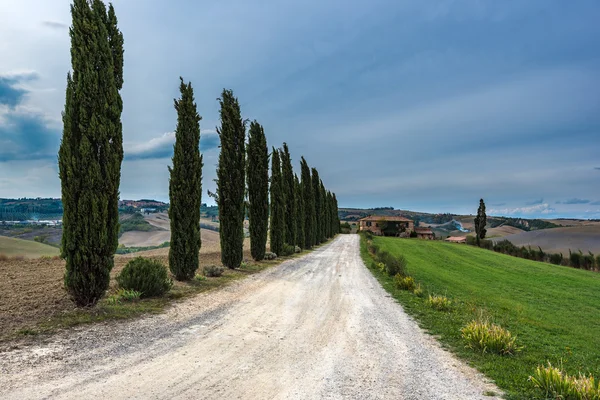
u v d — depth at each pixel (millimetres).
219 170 19594
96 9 10055
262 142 24672
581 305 16531
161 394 4797
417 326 9281
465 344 7715
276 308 10758
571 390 5078
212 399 4723
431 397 5055
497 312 12078
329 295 13195
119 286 11305
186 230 14555
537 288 21297
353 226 138000
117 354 6293
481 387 5465
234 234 19516
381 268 21219
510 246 50625
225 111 19812
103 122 9547
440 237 100562
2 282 12453
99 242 9367
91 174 9234
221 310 10195
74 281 9016
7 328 7348
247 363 6148
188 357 6320
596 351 8266
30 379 5055
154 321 8656
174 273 14430
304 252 34125
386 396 5027
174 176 14547
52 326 7676
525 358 6996
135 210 132875
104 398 4594
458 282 20469
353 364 6312
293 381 5449
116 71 10742
